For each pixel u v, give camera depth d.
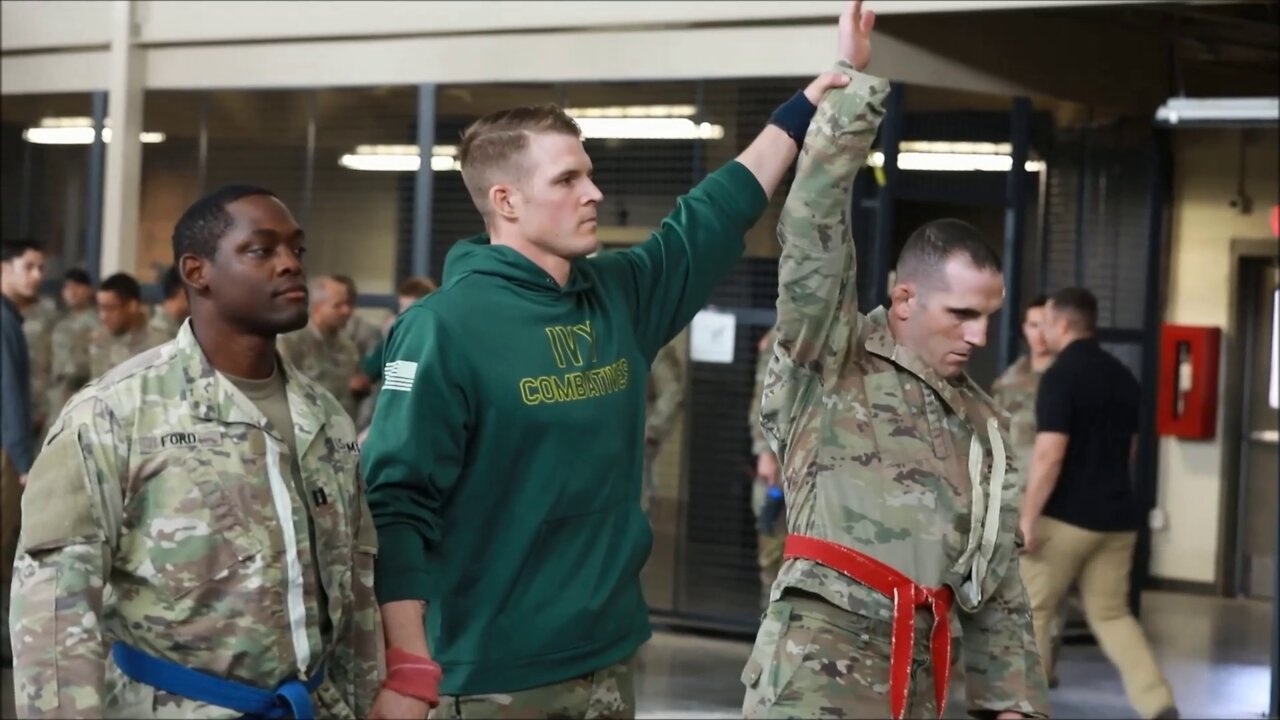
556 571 3.86
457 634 3.81
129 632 3.24
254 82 12.49
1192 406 13.21
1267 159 12.86
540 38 11.18
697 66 10.55
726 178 4.38
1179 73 11.75
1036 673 4.09
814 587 3.97
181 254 3.33
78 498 3.16
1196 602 13.06
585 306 4.00
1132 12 10.74
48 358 12.48
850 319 4.09
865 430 4.04
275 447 3.31
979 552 4.01
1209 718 9.03
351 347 10.75
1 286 9.76
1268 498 13.17
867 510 3.99
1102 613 8.36
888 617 3.96
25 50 13.87
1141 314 11.77
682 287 4.28
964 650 4.15
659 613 11.03
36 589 3.13
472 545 3.82
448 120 11.61
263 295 3.30
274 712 3.27
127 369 3.29
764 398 4.17
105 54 13.34
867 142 3.97
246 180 12.55
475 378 3.78
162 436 3.24
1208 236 13.15
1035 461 8.31
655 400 10.78
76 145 13.57
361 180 12.01
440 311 3.80
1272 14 10.40
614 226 10.89
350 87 12.04
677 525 10.89
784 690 3.94
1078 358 8.27
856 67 4.15
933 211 10.32
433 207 11.67
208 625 3.23
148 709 3.22
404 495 3.68
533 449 3.84
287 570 3.29
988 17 10.47
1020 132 10.69
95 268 13.42
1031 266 10.95
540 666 3.83
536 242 3.92
